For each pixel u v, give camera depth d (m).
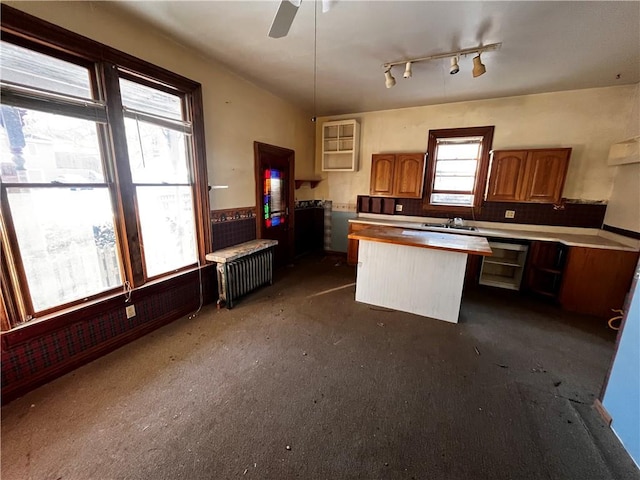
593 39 2.32
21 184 1.72
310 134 5.28
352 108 4.72
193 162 2.85
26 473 1.35
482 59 2.76
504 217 4.13
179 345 2.44
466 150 4.30
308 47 2.59
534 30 2.22
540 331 2.77
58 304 1.97
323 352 2.38
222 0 1.92
